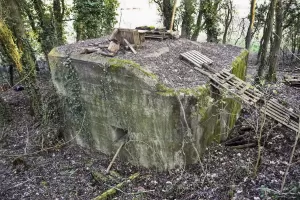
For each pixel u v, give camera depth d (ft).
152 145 24.84
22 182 27.04
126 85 23.85
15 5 33.55
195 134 23.79
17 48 34.01
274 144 27.99
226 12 60.95
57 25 49.62
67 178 27.12
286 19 57.77
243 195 21.80
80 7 48.21
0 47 43.68
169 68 25.31
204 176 24.06
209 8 55.83
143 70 23.16
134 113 24.50
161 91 22.38
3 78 51.83
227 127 29.89
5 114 38.81
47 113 32.40
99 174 26.35
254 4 45.39
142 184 24.84
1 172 28.78
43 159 30.14
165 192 23.43
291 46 63.26
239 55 31.65
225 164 25.52
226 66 28.04
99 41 31.50
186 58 26.91
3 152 32.17
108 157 28.84
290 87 43.14
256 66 61.05
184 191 23.29
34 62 35.96
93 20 48.85
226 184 23.29
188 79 24.39
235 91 24.59
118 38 28.35
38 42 47.52
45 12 50.16
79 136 30.25
